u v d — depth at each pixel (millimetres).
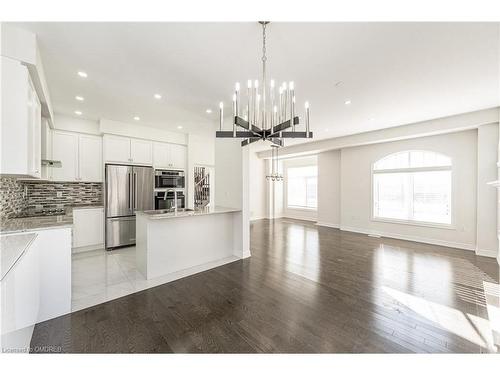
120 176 4703
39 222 2512
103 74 2812
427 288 2936
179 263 3564
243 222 4195
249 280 3199
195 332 2039
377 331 2059
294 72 2768
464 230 4781
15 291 1446
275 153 8336
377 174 6234
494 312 2377
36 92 2576
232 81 3012
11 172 1944
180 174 5816
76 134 4484
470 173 4699
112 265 3715
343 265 3807
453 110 4156
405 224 5668
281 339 1944
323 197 7621
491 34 2033
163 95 3459
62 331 2037
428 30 1991
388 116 4516
